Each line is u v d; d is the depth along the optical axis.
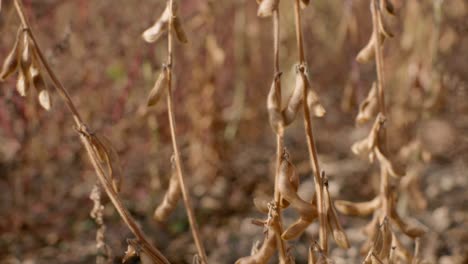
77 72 2.80
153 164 2.68
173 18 1.18
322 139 3.60
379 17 1.31
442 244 2.41
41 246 2.49
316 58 4.12
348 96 2.46
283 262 1.20
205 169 3.02
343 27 2.86
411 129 2.86
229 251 2.43
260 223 1.18
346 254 2.15
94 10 2.80
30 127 2.55
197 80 2.88
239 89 3.15
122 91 2.77
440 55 3.04
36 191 2.76
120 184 1.19
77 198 2.80
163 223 2.64
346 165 3.23
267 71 3.56
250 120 3.46
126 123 2.81
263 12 1.10
